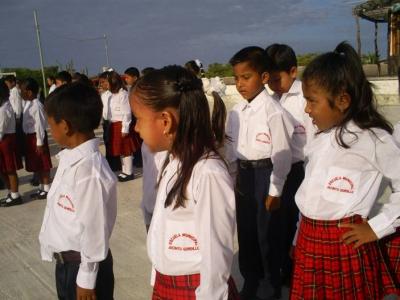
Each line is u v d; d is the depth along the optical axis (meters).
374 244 1.99
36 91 5.91
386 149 1.87
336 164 1.94
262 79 2.92
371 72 20.41
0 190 6.75
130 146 6.71
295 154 3.16
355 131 1.90
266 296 3.17
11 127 5.69
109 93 6.79
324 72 1.87
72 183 2.01
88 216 1.99
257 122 2.92
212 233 1.51
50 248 2.12
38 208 5.68
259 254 3.10
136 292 3.36
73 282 2.09
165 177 1.68
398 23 19.19
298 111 3.15
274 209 2.93
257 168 2.96
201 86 1.60
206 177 1.52
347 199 1.92
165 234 1.62
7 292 3.48
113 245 4.27
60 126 2.07
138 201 5.68
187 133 1.55
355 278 1.93
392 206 1.88
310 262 2.02
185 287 1.62
